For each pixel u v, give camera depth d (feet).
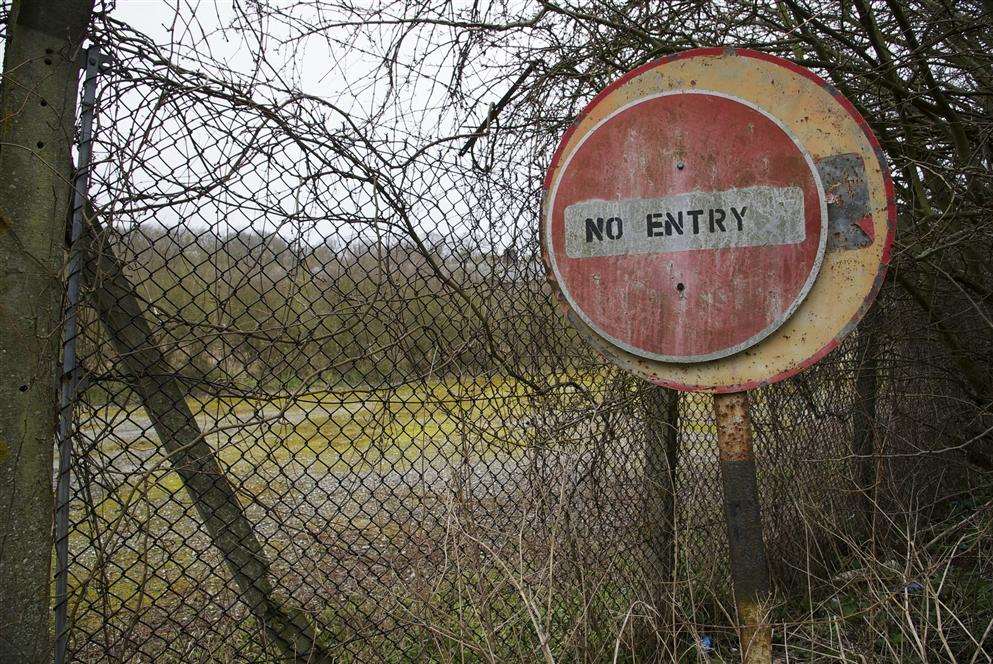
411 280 7.98
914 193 11.78
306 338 7.14
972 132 11.71
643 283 6.59
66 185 6.22
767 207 6.27
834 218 6.15
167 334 6.52
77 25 6.22
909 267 10.88
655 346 6.55
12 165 6.01
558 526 8.45
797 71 6.25
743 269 6.31
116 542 6.33
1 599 5.85
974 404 12.51
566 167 6.86
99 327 6.22
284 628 7.23
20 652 5.92
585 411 9.19
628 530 9.46
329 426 22.29
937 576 10.25
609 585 9.10
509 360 8.89
